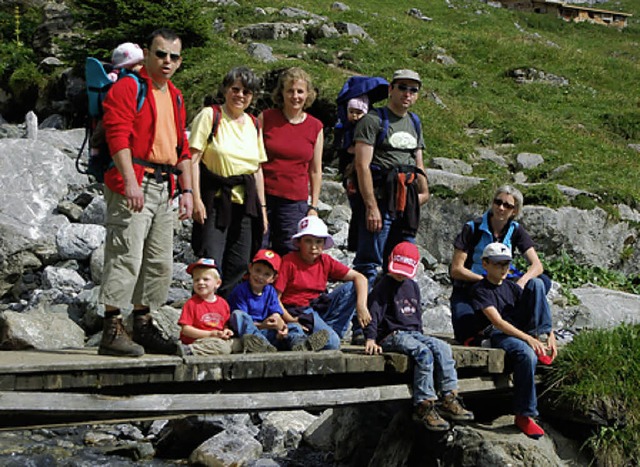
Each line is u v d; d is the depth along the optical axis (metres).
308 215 6.67
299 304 6.06
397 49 20.72
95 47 16.84
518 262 10.55
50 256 10.29
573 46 32.31
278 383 5.60
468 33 24.41
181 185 5.38
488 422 6.27
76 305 8.84
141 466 6.27
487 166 12.94
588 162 13.78
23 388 4.56
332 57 18.59
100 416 5.13
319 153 6.73
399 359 5.75
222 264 6.29
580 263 11.16
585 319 9.20
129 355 5.07
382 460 6.11
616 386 6.18
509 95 18.97
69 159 12.29
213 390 5.35
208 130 6.06
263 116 6.61
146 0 16.72
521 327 6.31
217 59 16.33
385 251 6.78
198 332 5.58
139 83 4.99
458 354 5.92
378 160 6.67
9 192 11.18
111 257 5.06
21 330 7.59
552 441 6.18
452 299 6.80
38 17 21.23
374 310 5.91
